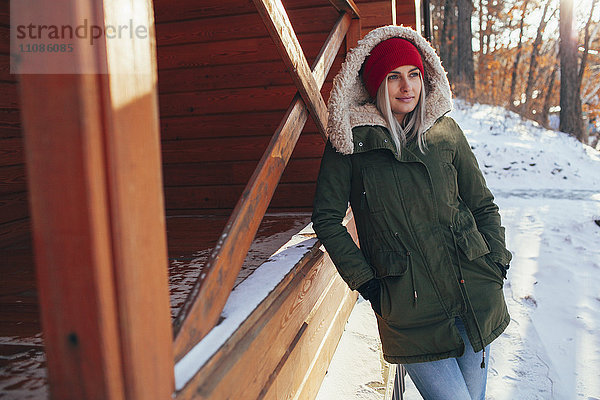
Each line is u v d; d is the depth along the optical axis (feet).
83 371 2.33
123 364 2.39
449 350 5.32
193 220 11.25
